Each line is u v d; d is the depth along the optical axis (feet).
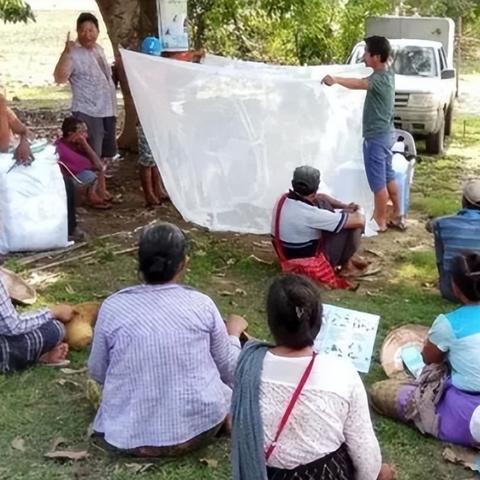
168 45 28.25
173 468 13.71
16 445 14.43
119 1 33.19
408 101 40.01
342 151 25.49
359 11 46.57
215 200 24.49
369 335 17.37
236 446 9.92
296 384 9.81
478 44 84.12
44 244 23.95
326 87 24.32
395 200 26.89
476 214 20.47
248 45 47.67
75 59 28.50
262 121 24.04
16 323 16.60
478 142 45.47
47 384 16.49
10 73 65.46
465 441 14.35
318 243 21.90
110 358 13.80
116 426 13.71
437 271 23.39
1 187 23.45
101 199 28.63
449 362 14.51
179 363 13.62
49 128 43.01
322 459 9.82
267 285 22.21
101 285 21.95
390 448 14.47
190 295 14.05
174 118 24.08
